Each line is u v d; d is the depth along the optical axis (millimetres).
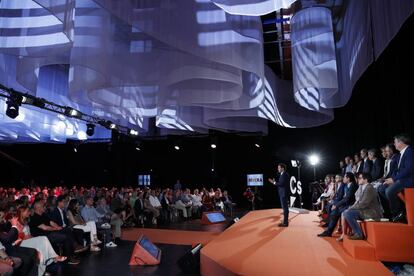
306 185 14562
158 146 18938
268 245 4926
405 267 3818
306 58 5273
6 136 11547
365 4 4805
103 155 19156
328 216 6520
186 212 14094
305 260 3959
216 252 4691
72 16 3557
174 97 4676
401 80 5805
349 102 10305
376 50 4352
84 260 6145
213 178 17906
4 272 4102
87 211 7922
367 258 3910
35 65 4398
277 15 6965
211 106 5297
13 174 19391
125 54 4227
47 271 5266
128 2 3492
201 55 3711
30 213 6020
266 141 15914
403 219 4184
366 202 4438
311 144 14320
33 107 10180
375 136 7836
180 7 3734
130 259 6035
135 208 11344
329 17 5477
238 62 3887
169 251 7031
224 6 3100
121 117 6508
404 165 4203
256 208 16375
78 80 3848
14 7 4090
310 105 6480
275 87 8438
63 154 19469
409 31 5195
